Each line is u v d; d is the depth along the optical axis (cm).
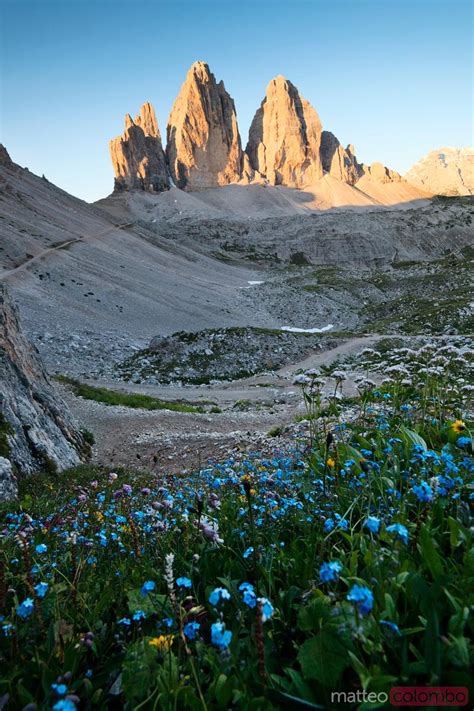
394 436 557
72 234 16388
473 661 215
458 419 591
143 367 6819
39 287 10681
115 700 252
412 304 11844
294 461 746
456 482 380
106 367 7106
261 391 5288
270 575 310
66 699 198
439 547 301
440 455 468
